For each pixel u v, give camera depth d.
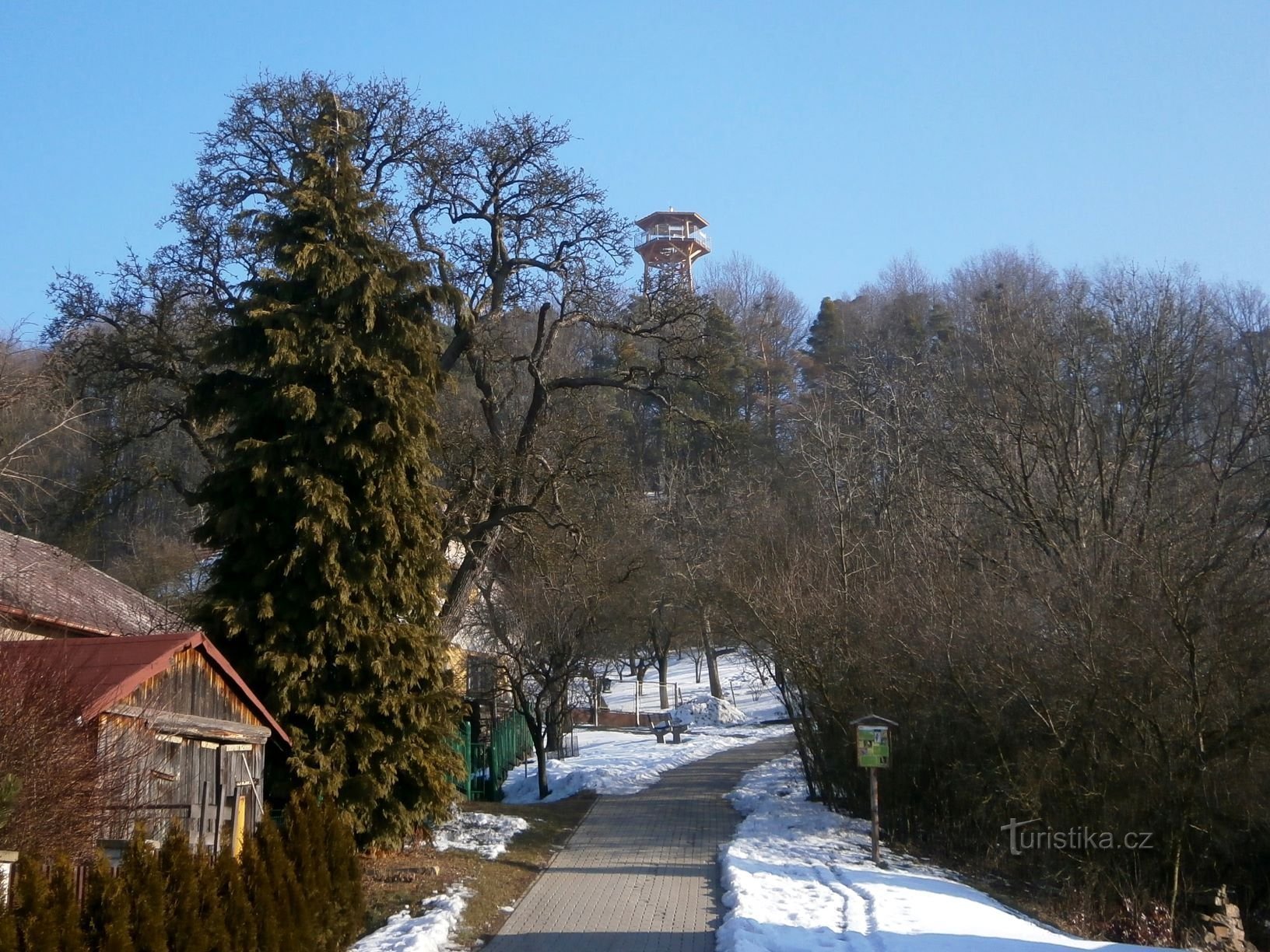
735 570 24.52
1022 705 19.00
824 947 11.31
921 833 20.44
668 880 15.77
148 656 11.78
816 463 31.77
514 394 25.86
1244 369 27.34
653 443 45.72
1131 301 26.12
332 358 16.53
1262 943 17.48
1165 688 18.00
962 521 24.42
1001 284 38.53
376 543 16.69
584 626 27.70
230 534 16.12
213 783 12.98
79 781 9.18
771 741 37.66
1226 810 17.58
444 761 17.17
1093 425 24.81
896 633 20.72
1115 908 17.48
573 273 24.08
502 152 23.69
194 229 23.05
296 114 23.00
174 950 8.28
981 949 11.08
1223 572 18.31
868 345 46.34
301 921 10.15
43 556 19.47
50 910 7.27
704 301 24.30
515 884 15.51
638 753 34.44
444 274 20.06
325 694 15.96
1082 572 19.08
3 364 16.59
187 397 19.45
